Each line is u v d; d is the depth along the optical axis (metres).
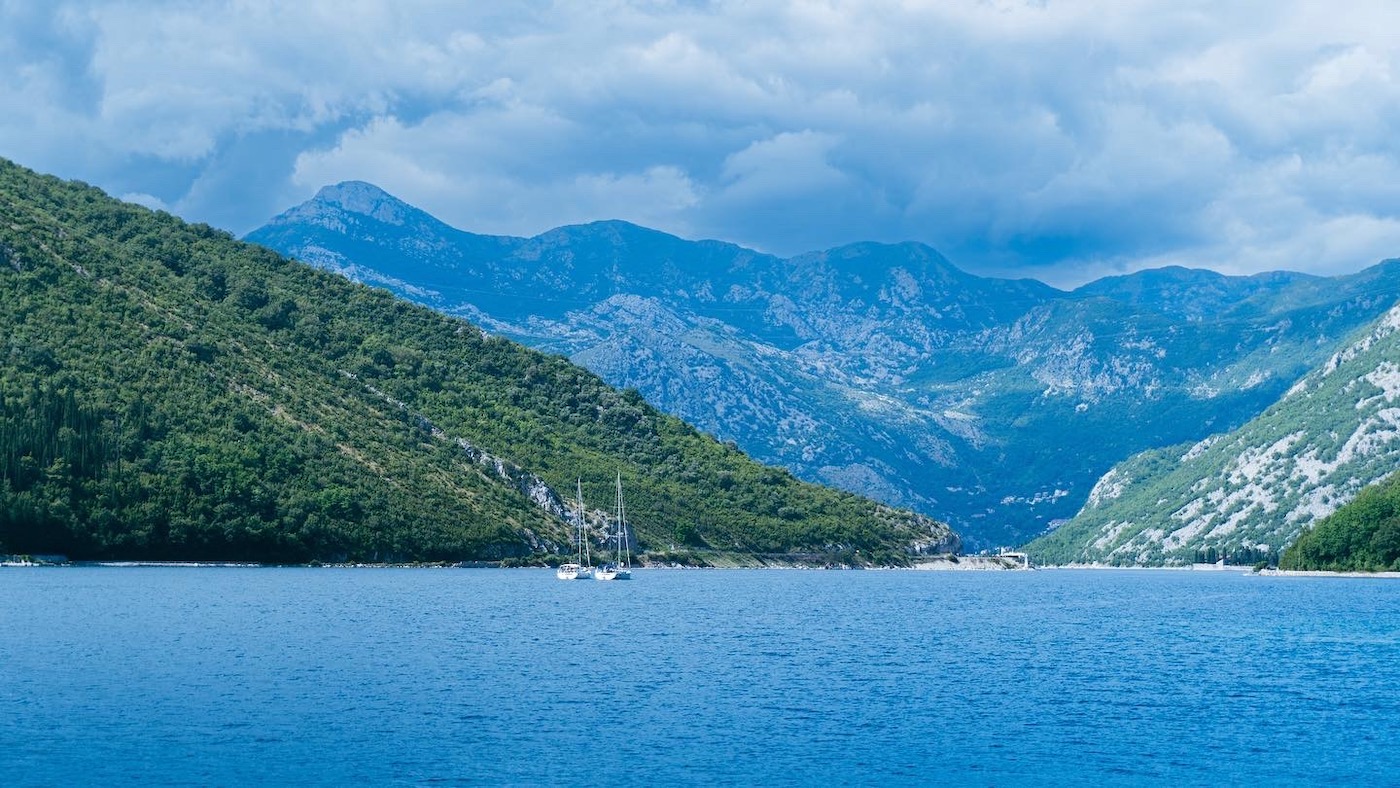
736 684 122.75
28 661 126.00
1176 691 120.94
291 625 162.38
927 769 89.12
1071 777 87.44
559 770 87.12
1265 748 95.62
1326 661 145.38
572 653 144.00
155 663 126.25
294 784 82.75
